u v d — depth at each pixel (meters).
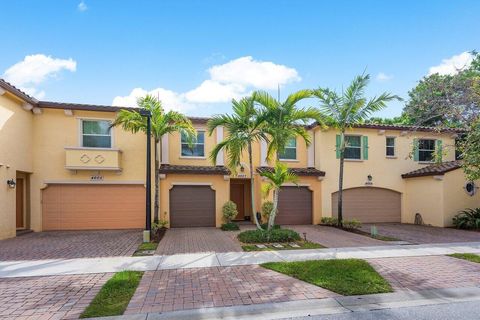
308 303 5.36
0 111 11.47
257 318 4.88
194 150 16.67
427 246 10.39
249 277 6.81
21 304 5.31
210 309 5.09
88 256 8.82
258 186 16.62
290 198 16.78
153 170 14.87
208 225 15.66
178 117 13.20
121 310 5.03
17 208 13.71
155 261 8.22
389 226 16.39
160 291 5.93
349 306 5.34
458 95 11.26
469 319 4.78
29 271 7.27
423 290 6.01
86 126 14.63
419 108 13.29
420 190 17.41
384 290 5.94
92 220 14.48
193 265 7.82
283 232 11.28
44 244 10.71
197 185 15.70
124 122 12.77
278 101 11.34
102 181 14.53
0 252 9.38
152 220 14.42
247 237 11.03
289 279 6.66
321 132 17.38
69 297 5.64
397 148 18.41
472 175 11.45
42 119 14.14
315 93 14.30
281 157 17.61
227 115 11.43
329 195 17.22
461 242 11.29
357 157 17.88
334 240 11.59
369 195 18.00
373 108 14.34
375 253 9.23
